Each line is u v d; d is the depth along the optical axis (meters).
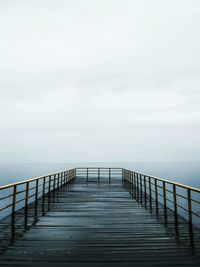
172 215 7.25
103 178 23.22
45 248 4.39
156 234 5.28
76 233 5.35
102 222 6.38
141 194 11.84
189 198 6.07
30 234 5.24
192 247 4.45
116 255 4.08
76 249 4.35
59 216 7.09
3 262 3.78
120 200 10.18
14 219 6.69
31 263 3.75
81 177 24.22
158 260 3.88
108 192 12.79
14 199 7.05
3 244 4.59
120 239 4.94
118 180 20.88
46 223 6.25
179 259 3.91
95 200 10.19
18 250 4.28
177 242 4.74
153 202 9.69
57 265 3.69
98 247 4.46
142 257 4.00
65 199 10.45
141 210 8.05
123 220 6.60
